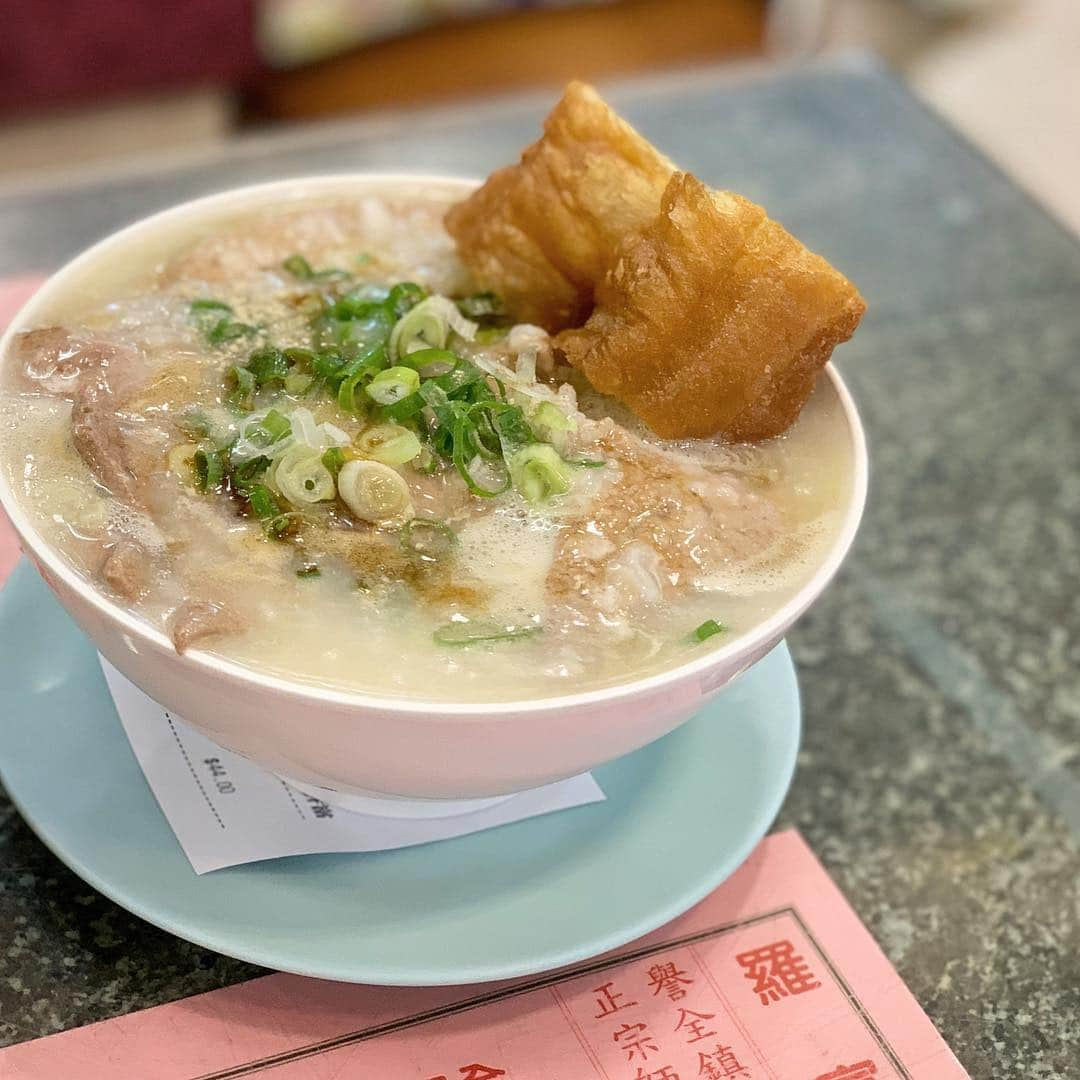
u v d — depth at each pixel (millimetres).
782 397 248
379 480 222
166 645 187
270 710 188
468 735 187
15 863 243
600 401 263
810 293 237
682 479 240
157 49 696
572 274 272
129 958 229
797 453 256
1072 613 337
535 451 232
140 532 216
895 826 276
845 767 289
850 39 962
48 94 685
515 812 247
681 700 202
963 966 250
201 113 748
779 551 233
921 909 259
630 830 246
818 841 271
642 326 246
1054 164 815
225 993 224
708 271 241
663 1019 229
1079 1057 236
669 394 248
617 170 263
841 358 421
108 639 200
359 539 222
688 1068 221
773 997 235
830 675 311
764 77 567
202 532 217
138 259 280
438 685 200
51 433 230
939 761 293
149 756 244
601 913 229
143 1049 214
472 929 224
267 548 217
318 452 224
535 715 184
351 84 799
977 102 891
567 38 848
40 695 257
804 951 244
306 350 252
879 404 404
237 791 240
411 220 301
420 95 822
